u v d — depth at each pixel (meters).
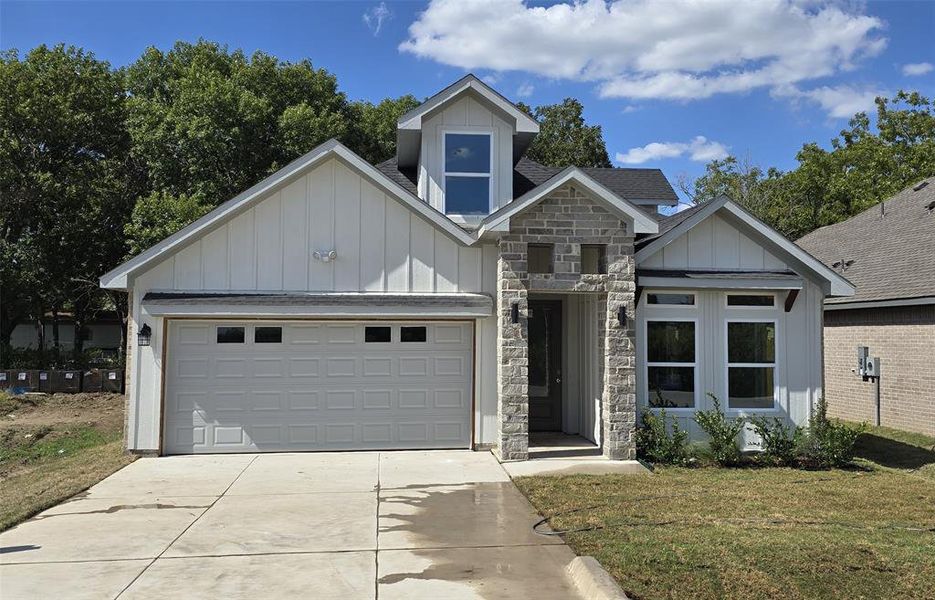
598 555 6.56
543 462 11.27
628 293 11.62
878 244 18.92
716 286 12.03
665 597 5.59
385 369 12.30
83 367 27.02
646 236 13.25
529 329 14.20
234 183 25.47
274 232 12.07
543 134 42.00
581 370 13.76
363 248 12.23
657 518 7.96
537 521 7.94
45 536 7.35
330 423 12.16
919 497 9.25
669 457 11.54
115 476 10.27
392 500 8.92
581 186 11.55
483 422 12.29
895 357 15.84
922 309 15.02
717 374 12.36
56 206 27.45
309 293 12.02
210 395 11.95
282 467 10.88
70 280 28.72
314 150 11.89
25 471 12.45
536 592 5.82
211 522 7.88
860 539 7.11
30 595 5.70
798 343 12.53
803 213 35.88
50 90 27.56
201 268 11.89
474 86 13.45
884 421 16.16
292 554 6.78
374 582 6.04
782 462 11.62
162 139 25.00
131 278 11.72
